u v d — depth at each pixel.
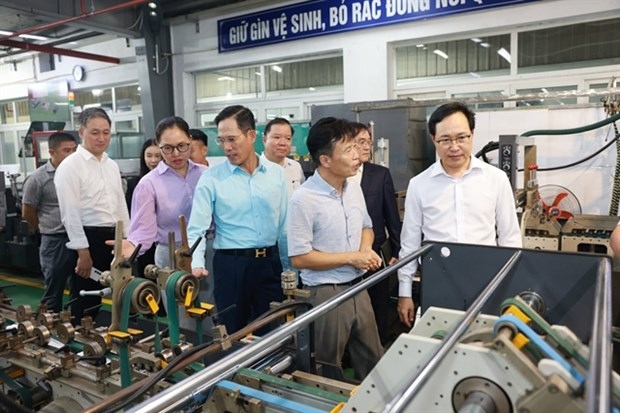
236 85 6.31
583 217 2.94
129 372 1.30
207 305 1.49
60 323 1.60
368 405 0.89
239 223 2.04
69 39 7.02
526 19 4.22
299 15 5.37
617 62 4.14
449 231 1.77
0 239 4.96
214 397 1.09
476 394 0.76
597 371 0.58
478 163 1.78
